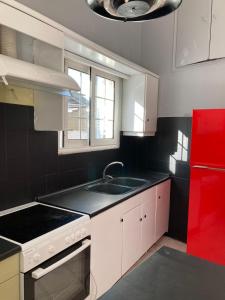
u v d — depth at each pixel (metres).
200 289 0.94
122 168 3.26
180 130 3.12
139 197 2.44
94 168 2.73
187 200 3.10
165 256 1.17
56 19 2.17
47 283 1.45
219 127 2.33
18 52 1.66
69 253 1.54
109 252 2.02
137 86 2.99
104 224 1.91
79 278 1.69
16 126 1.82
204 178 2.46
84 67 2.56
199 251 2.57
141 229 2.54
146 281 0.98
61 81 1.55
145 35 3.38
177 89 3.12
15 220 1.62
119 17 1.15
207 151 2.42
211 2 2.72
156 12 1.13
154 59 3.31
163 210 3.07
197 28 2.86
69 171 2.37
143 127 2.96
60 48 1.72
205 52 2.81
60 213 1.75
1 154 1.73
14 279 1.26
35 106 1.87
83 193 2.25
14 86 1.58
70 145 2.46
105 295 0.89
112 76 2.96
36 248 1.33
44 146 2.07
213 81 2.84
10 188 1.82
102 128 2.91
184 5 2.95
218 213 2.41
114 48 2.94
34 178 2.00
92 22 2.58
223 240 2.40
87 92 2.65
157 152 3.34
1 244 1.29
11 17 1.38
